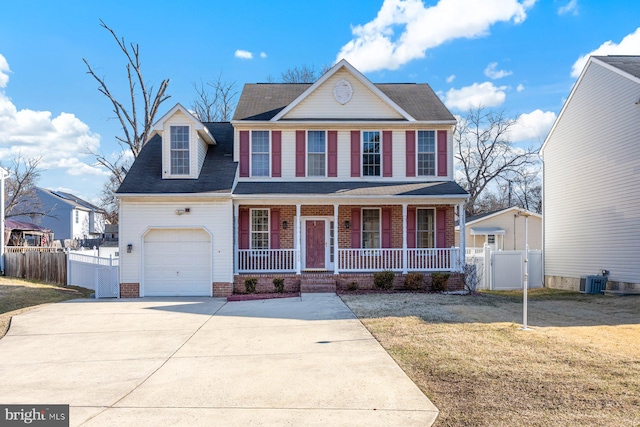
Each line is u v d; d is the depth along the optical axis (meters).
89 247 35.88
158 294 16.97
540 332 9.77
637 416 5.37
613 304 14.30
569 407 5.66
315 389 6.52
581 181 20.27
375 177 18.77
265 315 12.57
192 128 17.69
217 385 6.80
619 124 17.67
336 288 16.98
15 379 7.31
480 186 41.44
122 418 5.60
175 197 16.70
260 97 20.80
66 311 13.76
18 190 41.97
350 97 18.92
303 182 18.61
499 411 5.58
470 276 16.67
